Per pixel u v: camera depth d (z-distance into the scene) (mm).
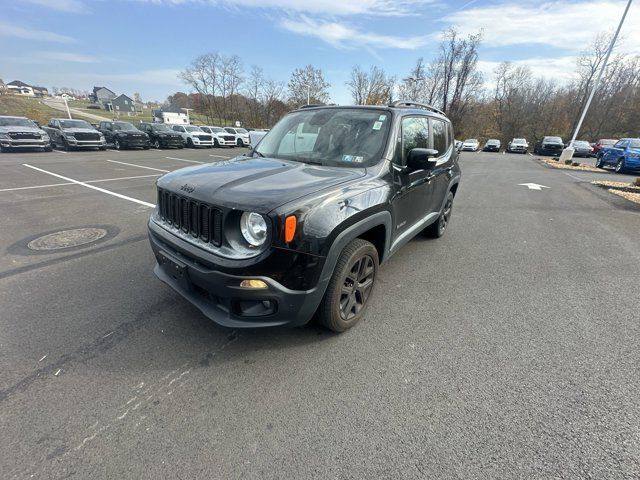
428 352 2533
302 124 3459
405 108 3438
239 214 2055
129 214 6020
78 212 6090
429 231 5074
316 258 2105
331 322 2531
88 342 2547
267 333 2691
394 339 2678
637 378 2295
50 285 3393
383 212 2688
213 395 2084
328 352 2500
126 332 2668
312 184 2283
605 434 1852
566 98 51188
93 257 4098
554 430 1874
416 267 4109
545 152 29031
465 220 6457
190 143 24016
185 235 2400
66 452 1703
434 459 1703
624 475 1629
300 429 1862
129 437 1795
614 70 42500
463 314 3070
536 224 6262
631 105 43625
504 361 2449
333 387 2170
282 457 1704
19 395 2045
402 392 2139
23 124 17531
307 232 2041
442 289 3553
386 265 4160
